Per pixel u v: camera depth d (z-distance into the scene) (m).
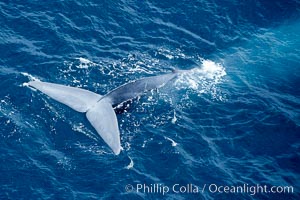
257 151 40.59
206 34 52.00
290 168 39.50
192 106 43.34
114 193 35.84
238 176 38.25
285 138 41.91
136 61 47.31
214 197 36.56
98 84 44.09
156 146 39.34
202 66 48.16
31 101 41.22
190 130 41.16
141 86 41.94
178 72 45.38
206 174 38.03
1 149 37.75
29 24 48.66
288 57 50.69
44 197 35.12
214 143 40.62
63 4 51.47
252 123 42.75
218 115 43.06
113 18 51.34
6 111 40.31
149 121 41.09
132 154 38.47
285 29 54.06
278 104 45.06
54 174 36.59
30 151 37.91
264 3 56.53
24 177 36.22
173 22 52.47
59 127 39.59
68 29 49.09
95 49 47.72
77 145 38.50
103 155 38.03
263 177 38.38
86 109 38.72
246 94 45.69
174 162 38.44
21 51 45.91
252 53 50.72
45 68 44.75
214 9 54.81
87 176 36.69
